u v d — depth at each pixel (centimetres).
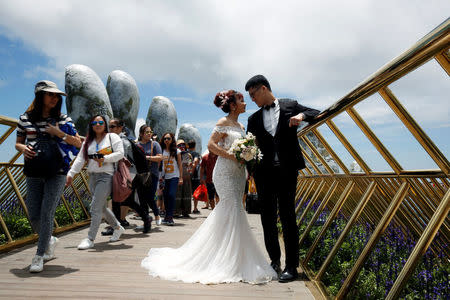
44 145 278
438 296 189
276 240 302
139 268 296
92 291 231
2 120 314
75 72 1262
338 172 388
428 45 125
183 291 238
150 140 571
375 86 170
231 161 298
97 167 385
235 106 312
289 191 282
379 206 302
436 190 193
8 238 365
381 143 211
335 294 234
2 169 398
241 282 265
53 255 329
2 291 226
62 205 576
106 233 471
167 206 591
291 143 285
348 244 315
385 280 225
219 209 292
